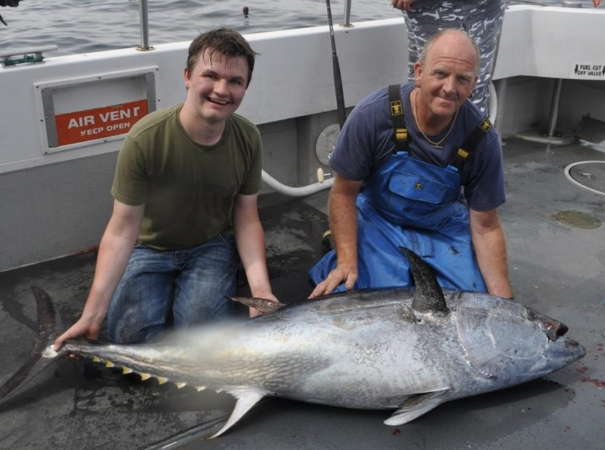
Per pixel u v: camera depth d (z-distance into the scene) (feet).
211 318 9.53
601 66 16.16
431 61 8.95
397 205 10.37
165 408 8.52
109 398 8.66
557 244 12.73
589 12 15.84
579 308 10.80
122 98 11.50
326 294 9.47
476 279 10.15
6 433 8.04
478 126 9.62
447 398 8.23
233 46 8.36
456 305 8.47
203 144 9.01
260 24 29.01
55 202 11.52
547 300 10.99
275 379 8.20
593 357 9.61
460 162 9.75
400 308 8.43
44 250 11.74
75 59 10.85
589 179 15.53
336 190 10.38
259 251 9.96
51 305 9.12
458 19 12.16
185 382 8.39
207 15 30.50
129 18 29.71
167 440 7.99
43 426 8.16
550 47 16.29
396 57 14.48
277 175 14.66
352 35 13.73
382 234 10.59
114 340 9.40
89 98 11.15
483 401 8.66
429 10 12.26
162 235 9.70
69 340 8.66
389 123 9.72
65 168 11.41
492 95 16.11
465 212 11.02
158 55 11.55
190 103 8.72
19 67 10.36
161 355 8.39
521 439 8.07
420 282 8.34
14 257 11.48
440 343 8.16
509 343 8.32
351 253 10.05
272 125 14.14
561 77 16.47
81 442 7.94
